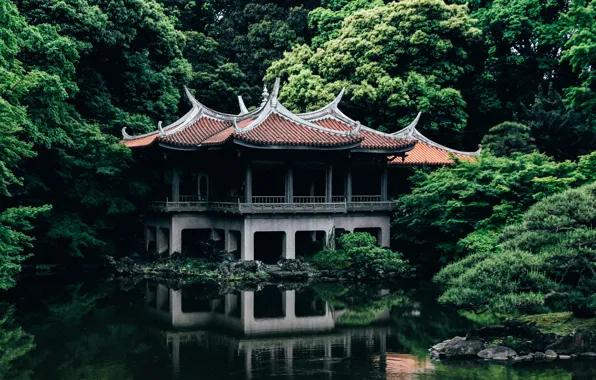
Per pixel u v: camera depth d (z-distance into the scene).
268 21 82.44
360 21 68.75
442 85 67.81
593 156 41.72
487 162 46.50
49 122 45.78
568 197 24.42
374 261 46.19
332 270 46.91
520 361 25.98
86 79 56.44
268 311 36.44
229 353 27.58
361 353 27.47
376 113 64.31
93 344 29.14
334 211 48.31
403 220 49.22
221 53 85.19
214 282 45.75
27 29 44.62
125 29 57.31
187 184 55.88
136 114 59.88
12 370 24.98
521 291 24.17
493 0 73.12
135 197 53.62
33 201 46.97
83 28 52.47
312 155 48.03
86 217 51.72
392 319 34.25
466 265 26.77
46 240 48.19
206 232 53.16
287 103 66.62
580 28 51.66
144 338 30.31
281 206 46.72
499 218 42.19
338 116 54.00
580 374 24.05
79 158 49.44
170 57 64.56
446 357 26.66
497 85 73.44
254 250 50.81
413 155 54.81
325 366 25.56
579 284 24.39
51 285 44.81
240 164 48.31
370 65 64.50
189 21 86.44
